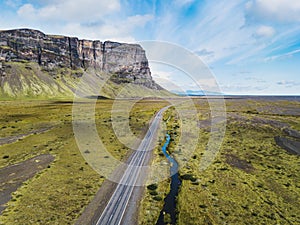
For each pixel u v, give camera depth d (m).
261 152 64.69
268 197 37.88
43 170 47.97
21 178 43.72
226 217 31.83
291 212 33.19
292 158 59.50
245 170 50.56
